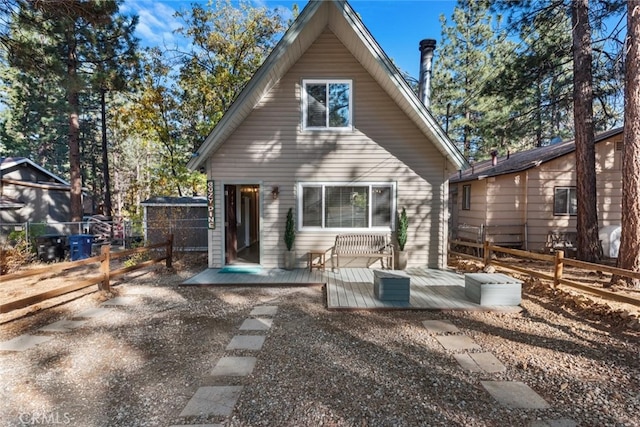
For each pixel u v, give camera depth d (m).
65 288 5.17
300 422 2.51
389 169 7.95
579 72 8.05
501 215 10.82
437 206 8.01
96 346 3.91
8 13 6.85
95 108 22.55
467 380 3.11
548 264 8.87
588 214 8.11
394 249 8.00
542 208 10.61
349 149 7.93
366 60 7.43
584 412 2.62
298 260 8.08
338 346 3.88
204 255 10.25
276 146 7.92
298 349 3.81
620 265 6.12
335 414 2.60
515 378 3.15
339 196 8.01
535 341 3.99
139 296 5.99
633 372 3.23
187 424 2.49
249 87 7.14
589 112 8.04
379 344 3.94
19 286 6.86
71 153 13.62
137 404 2.76
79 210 13.75
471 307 5.14
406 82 7.11
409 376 3.19
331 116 7.92
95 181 29.86
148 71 15.03
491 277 5.57
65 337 4.18
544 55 9.20
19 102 22.16
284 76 7.82
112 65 13.52
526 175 10.62
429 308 5.12
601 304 4.77
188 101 15.91
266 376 3.20
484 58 17.80
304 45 7.51
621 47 7.52
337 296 5.74
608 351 3.69
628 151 5.96
